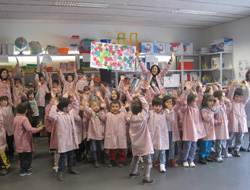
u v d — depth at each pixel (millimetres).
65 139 2982
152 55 6152
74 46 5723
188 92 3201
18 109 3068
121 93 3850
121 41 6367
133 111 2738
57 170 3295
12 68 5461
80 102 3650
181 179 2926
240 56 6043
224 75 6559
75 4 4465
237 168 3242
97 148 3693
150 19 5816
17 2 4262
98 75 6156
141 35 6562
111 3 4465
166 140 3100
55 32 5895
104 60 4035
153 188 2705
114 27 6316
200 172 3131
